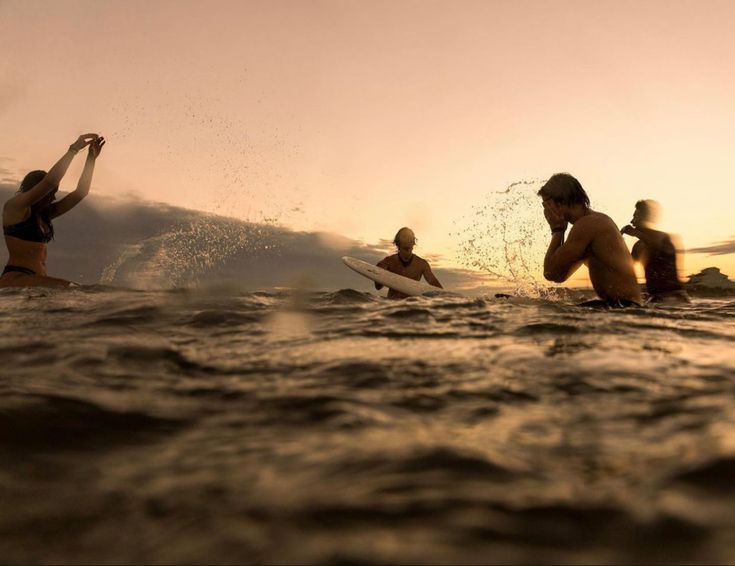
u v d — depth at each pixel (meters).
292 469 0.68
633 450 0.73
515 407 0.97
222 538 0.51
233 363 1.34
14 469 0.70
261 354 1.45
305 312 2.40
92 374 1.21
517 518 0.53
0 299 2.80
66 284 4.18
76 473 0.69
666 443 0.76
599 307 2.96
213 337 1.72
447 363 1.33
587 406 0.97
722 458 0.67
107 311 2.26
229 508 0.57
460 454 0.71
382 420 0.89
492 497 0.58
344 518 0.54
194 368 1.28
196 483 0.65
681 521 0.51
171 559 0.48
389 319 2.23
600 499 0.57
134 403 0.99
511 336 1.77
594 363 1.31
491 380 1.16
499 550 0.47
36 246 4.35
